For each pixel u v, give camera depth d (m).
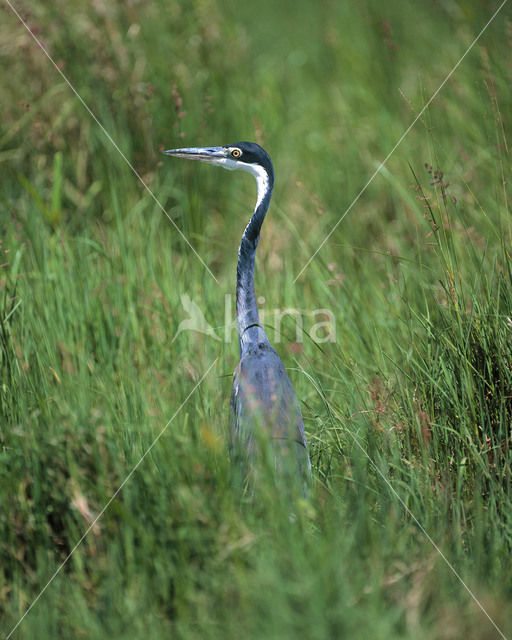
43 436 8.11
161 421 8.73
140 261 11.88
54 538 7.77
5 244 12.16
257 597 6.48
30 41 14.45
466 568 7.11
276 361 9.04
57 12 14.77
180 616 6.68
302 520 7.10
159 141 14.57
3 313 9.83
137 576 7.07
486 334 9.10
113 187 12.59
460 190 12.32
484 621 6.45
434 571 6.90
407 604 6.48
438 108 14.51
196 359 10.60
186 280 12.33
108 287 11.15
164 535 7.30
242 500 7.46
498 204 10.58
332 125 16.89
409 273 11.63
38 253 11.95
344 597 6.37
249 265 9.72
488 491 8.38
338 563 6.65
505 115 12.84
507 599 6.87
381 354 10.33
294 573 6.67
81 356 9.80
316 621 6.23
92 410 8.57
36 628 6.79
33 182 14.16
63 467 7.97
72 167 14.34
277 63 19.67
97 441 8.04
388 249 13.02
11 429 8.40
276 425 8.10
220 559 6.89
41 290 10.80
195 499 7.35
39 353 9.81
